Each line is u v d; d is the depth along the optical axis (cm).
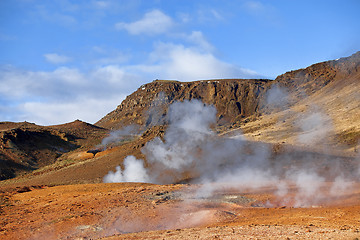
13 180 8069
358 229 1742
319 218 2238
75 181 5862
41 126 17175
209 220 2514
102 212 2903
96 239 2092
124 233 2358
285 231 1791
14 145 11644
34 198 4197
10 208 3672
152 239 1892
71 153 10775
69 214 2933
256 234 1750
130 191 3912
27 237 2395
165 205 3041
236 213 2703
